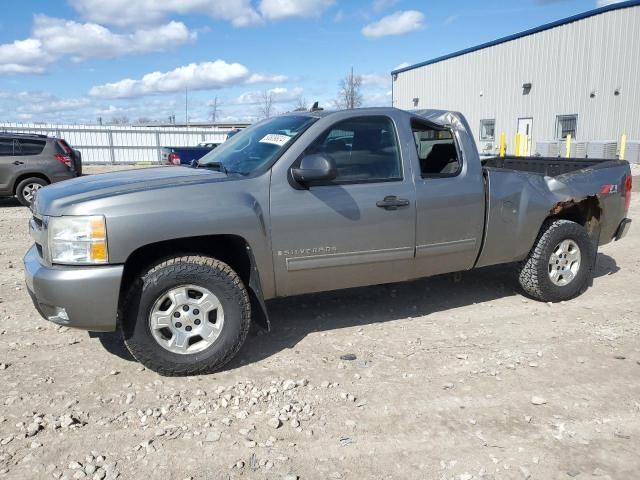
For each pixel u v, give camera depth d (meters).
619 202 5.81
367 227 4.40
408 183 4.54
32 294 3.85
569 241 5.45
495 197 4.97
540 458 3.01
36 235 4.04
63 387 3.79
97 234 3.62
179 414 3.45
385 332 4.76
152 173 4.51
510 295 5.76
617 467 2.94
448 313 5.23
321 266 4.32
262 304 4.09
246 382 3.86
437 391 3.73
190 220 3.80
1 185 13.19
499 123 29.78
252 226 3.98
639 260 7.26
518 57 28.17
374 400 3.62
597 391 3.73
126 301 3.78
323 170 4.00
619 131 23.67
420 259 4.70
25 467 2.93
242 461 2.99
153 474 2.88
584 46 24.70
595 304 5.48
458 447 3.11
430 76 34.56
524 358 4.23
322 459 3.01
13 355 4.31
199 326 3.94
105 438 3.19
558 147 24.98
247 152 4.55
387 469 2.93
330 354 4.32
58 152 13.67
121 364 4.16
